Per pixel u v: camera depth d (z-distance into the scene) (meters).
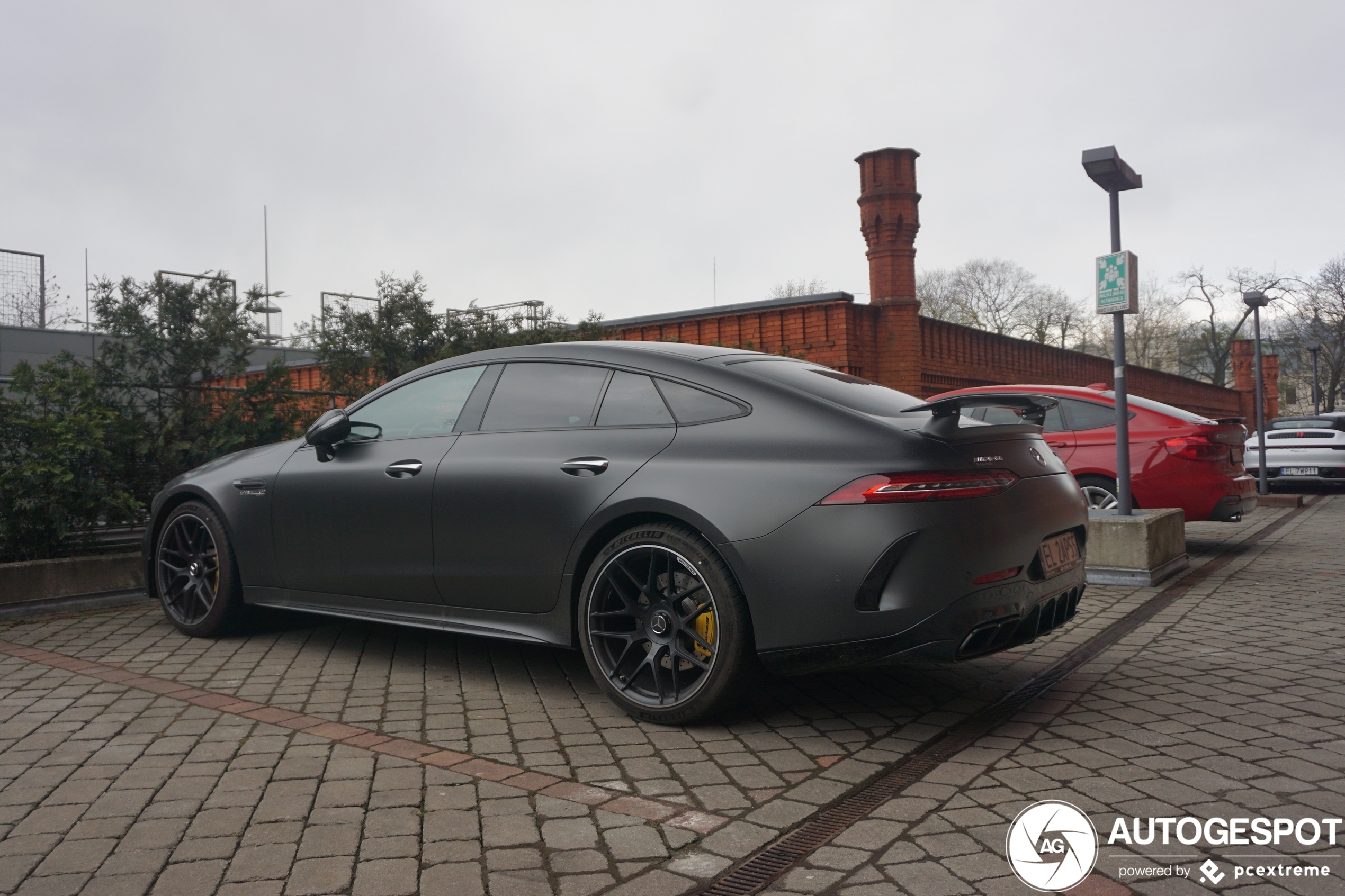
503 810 2.72
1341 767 3.01
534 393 4.09
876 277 14.91
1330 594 6.20
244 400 7.30
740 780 2.97
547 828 2.60
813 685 4.11
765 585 3.26
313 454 4.68
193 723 3.54
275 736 3.39
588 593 3.66
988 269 60.97
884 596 3.15
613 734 3.45
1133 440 7.82
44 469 5.77
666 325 15.48
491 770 3.05
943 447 3.26
